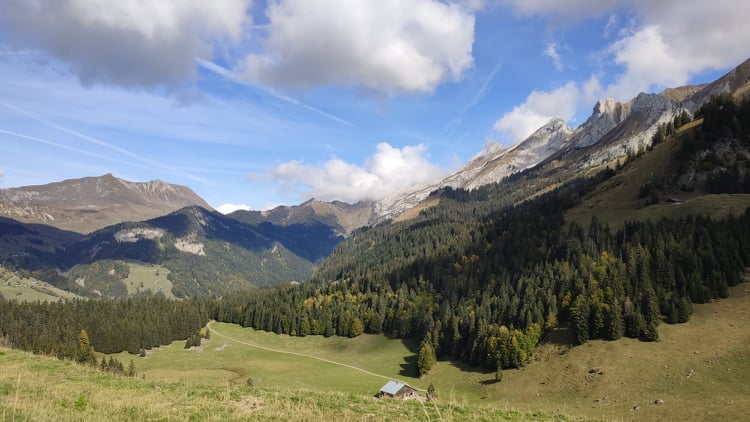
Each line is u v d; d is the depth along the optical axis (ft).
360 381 420.36
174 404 105.09
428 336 479.00
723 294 341.41
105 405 96.89
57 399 98.43
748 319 308.60
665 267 375.25
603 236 503.20
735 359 270.87
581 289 396.98
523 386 340.80
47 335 573.33
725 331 304.50
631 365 305.12
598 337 355.56
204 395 116.47
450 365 440.86
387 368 490.49
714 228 413.80
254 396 116.98
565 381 320.70
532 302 422.82
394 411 109.91
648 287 355.56
